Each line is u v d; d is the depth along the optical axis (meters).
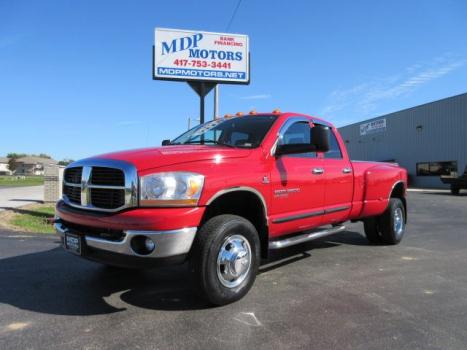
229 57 16.80
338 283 5.00
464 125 30.58
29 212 12.90
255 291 4.65
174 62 16.34
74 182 4.41
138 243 3.76
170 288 4.77
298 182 5.12
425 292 4.68
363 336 3.49
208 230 3.99
